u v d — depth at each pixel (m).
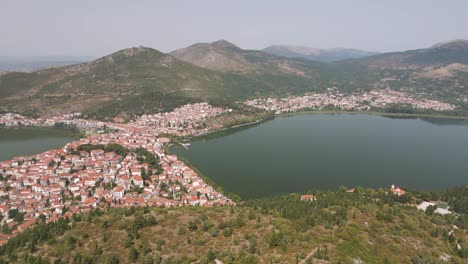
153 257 144.75
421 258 142.50
